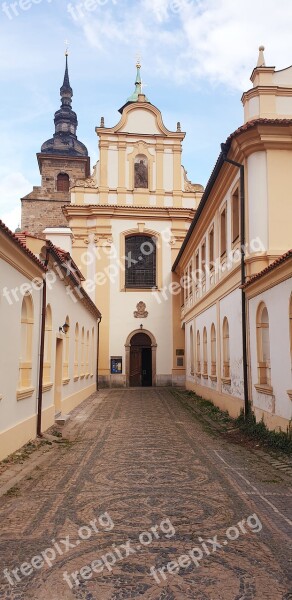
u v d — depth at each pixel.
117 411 19.39
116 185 33.81
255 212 14.59
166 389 30.36
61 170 45.09
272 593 4.58
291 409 10.78
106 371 31.84
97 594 4.58
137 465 9.95
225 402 17.95
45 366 14.35
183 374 32.53
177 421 16.45
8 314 10.08
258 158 14.73
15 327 10.63
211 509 7.05
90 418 17.28
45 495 7.80
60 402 16.81
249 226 14.77
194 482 8.58
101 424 15.84
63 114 49.16
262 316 13.53
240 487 8.23
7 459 10.05
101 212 32.97
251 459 10.44
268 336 13.05
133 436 13.48
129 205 33.53
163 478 8.88
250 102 15.47
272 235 14.35
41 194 43.47
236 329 16.06
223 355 18.41
